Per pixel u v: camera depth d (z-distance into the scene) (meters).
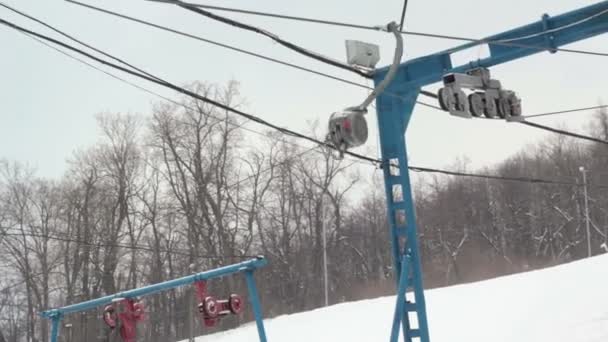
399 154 10.50
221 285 48.84
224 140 52.06
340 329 24.94
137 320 13.46
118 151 52.81
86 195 51.50
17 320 53.28
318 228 58.72
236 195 53.59
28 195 51.91
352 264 66.50
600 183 67.56
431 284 67.25
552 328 17.02
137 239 52.72
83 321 48.16
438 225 71.75
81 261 50.03
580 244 67.25
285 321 29.64
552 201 70.25
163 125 52.06
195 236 50.38
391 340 9.84
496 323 19.16
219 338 32.12
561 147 72.12
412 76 10.50
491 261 69.62
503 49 10.30
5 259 50.81
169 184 52.31
